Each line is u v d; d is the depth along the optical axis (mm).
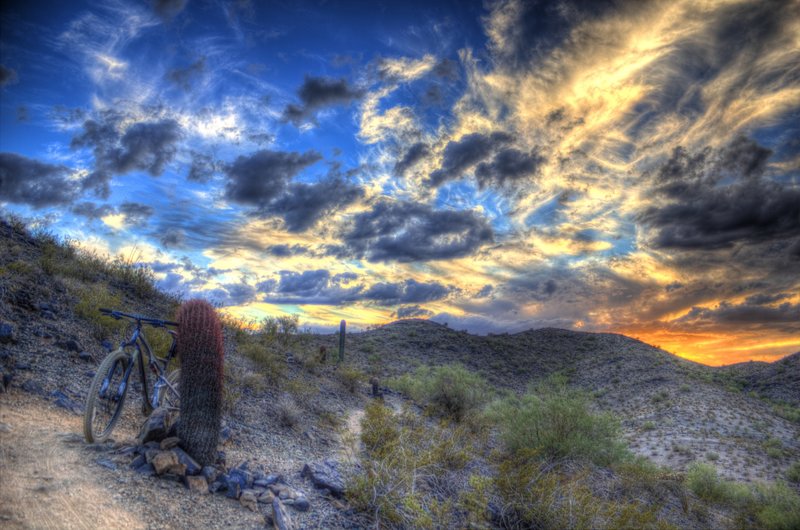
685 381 40000
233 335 12461
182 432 4422
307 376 12305
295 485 5137
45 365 5582
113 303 8523
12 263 8086
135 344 4941
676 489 11664
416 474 6137
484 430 11227
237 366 9672
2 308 6473
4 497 3006
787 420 32406
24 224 10859
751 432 27312
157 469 3961
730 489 14352
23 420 4223
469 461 7723
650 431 28812
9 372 5000
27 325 6383
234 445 5840
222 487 4250
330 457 6660
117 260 11844
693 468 15797
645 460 14070
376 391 13969
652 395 37219
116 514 3227
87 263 10930
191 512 3645
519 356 50469
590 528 5703
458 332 53406
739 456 22719
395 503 5148
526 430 10836
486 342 52125
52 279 8562
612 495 8914
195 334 4559
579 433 10766
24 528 2771
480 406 15188
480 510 5375
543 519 5820
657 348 55938
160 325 5035
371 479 5328
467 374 16391
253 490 4496
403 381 17656
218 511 3840
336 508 4844
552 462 9875
